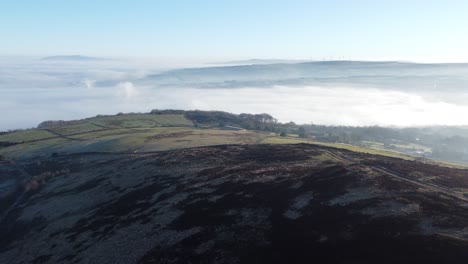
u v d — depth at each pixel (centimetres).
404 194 5791
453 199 5559
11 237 8588
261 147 11100
